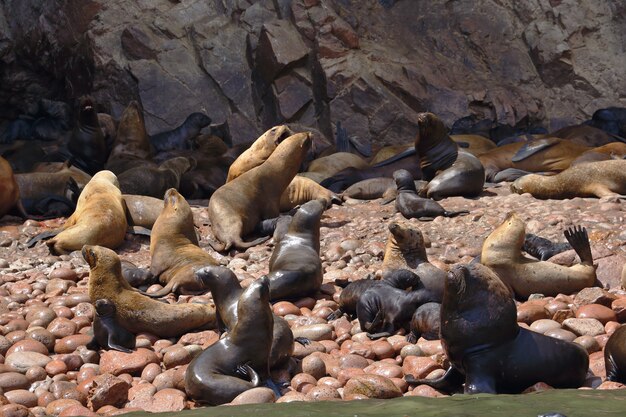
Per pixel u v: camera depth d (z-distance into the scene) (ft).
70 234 143.43
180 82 293.23
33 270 136.05
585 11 324.39
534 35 319.06
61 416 78.23
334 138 286.05
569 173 163.53
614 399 69.36
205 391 79.66
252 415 67.41
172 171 196.13
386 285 100.17
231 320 91.86
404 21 315.78
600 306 99.35
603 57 319.68
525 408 66.33
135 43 293.84
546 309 100.48
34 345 97.14
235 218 151.12
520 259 110.83
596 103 315.58
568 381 79.77
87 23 298.97
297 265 113.29
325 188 182.09
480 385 77.87
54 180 188.55
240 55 299.99
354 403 71.51
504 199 165.99
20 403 84.02
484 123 284.20
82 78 298.56
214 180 207.82
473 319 78.69
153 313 100.99
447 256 131.03
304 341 95.45
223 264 137.39
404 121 289.12
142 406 80.53
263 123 294.66
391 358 92.43
